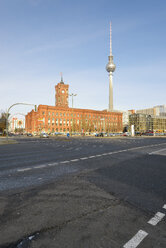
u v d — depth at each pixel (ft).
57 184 15.57
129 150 44.27
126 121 428.56
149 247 6.92
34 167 23.00
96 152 40.01
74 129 287.89
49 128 271.90
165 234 7.85
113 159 29.73
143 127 381.81
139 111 523.29
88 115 315.78
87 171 20.70
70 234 7.75
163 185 15.42
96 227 8.36
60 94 360.48
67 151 42.39
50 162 26.81
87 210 10.27
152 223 8.82
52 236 7.60
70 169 21.77
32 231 7.98
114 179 17.28
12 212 9.97
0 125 169.89
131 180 16.96
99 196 12.62
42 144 69.00
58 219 9.14
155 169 22.02
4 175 18.78
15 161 27.84
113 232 7.96
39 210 10.23
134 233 7.89
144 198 12.32
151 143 72.18
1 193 13.25
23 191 13.71
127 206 10.91
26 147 55.16
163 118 425.28
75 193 13.24
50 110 274.77
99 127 321.73
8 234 7.73
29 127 365.20
